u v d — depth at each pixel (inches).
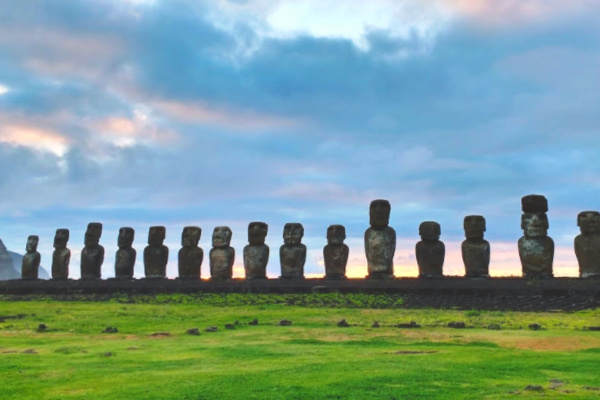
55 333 828.6
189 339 735.7
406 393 432.8
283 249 1547.7
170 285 1558.8
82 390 449.1
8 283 1765.5
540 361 550.9
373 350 625.6
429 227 1430.9
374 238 1461.6
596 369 515.2
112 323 962.1
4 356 596.7
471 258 1403.8
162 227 1717.5
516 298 1200.8
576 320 907.4
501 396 422.6
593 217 1321.4
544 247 1349.7
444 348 634.2
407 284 1316.4
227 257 1626.5
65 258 1811.0
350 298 1288.1
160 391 442.9
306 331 804.6
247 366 535.2
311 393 434.0
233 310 1158.3
